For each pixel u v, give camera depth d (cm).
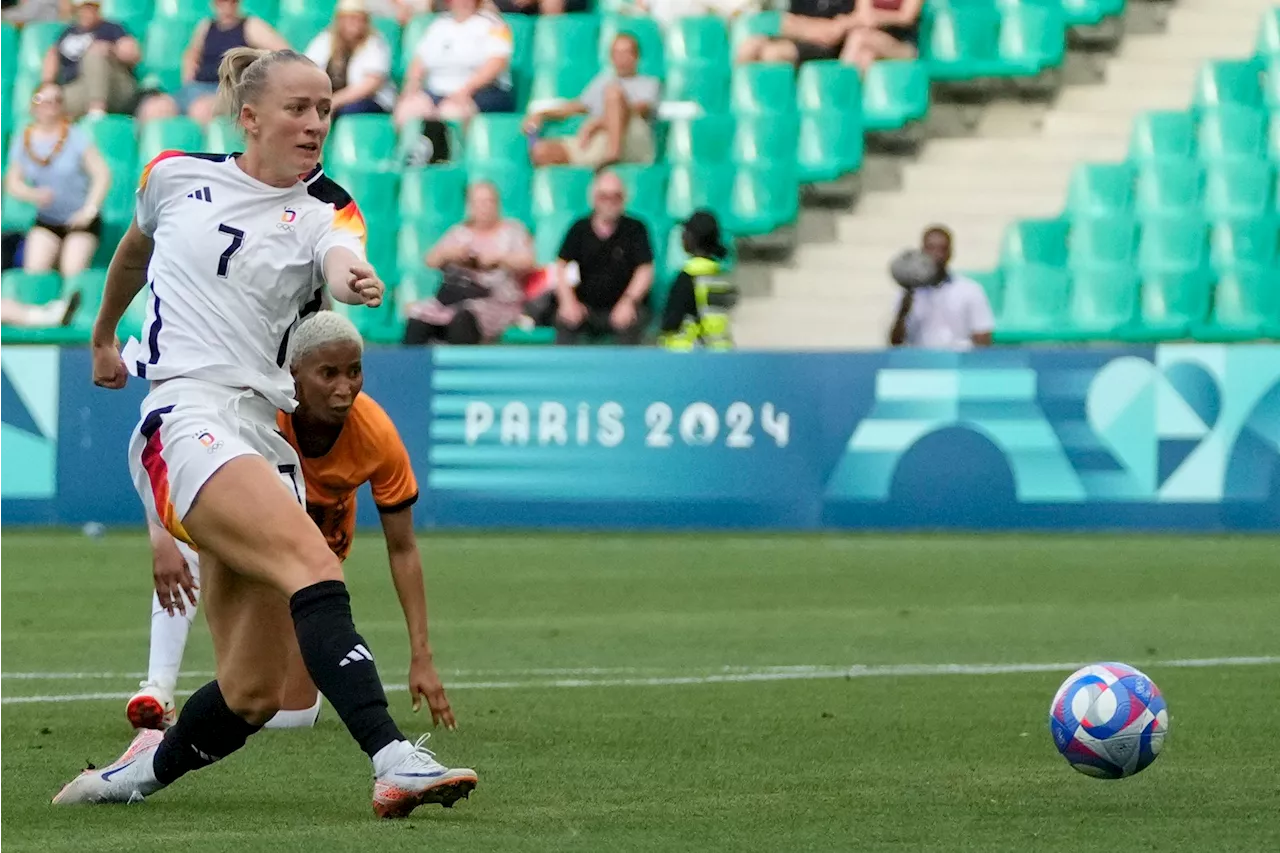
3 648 2705
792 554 4050
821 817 1437
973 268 5334
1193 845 1322
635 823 1406
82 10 5597
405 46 5766
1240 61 5347
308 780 1634
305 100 1456
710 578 3647
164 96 5541
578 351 4469
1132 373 4350
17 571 3725
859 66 5566
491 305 4797
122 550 4106
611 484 4462
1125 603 3247
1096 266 5075
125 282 1555
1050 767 1700
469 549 4159
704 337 4716
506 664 2552
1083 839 1345
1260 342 4775
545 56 5678
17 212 5275
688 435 4459
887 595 3384
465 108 5438
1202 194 5156
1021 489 4388
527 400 4475
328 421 1692
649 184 5250
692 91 5578
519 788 1587
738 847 1307
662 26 5775
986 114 5681
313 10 5956
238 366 1455
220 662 1448
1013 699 2189
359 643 1369
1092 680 1530
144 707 1867
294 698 1947
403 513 1772
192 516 1388
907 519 4422
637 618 3080
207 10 5969
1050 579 3606
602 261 4759
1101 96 5678
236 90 1469
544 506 4475
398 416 4488
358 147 5347
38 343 5009
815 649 2700
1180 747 1812
